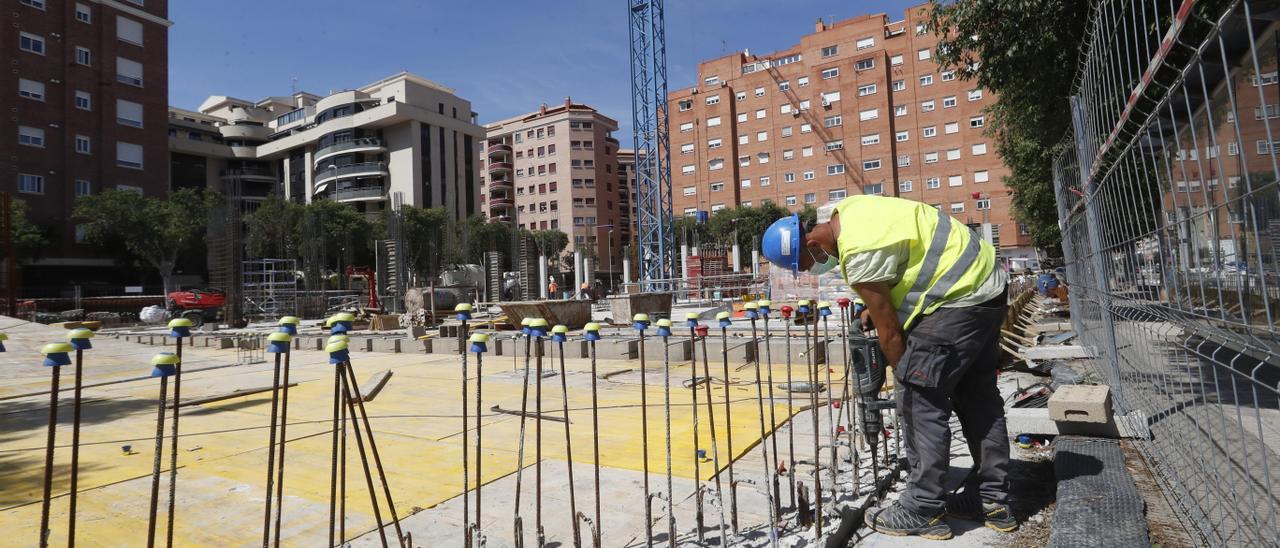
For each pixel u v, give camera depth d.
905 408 2.99
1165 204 3.16
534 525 3.26
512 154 103.69
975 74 11.45
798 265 3.31
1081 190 5.52
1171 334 3.16
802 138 66.88
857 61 63.94
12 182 41.50
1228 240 2.35
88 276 45.34
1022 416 4.36
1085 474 3.39
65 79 44.25
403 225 33.12
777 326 14.85
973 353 2.81
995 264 2.88
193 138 78.00
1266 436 3.00
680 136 73.25
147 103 48.38
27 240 37.34
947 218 2.94
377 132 79.38
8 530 3.52
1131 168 3.53
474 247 61.81
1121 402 4.35
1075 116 5.06
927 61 61.53
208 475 4.45
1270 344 2.00
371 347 14.55
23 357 12.09
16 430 6.32
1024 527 3.03
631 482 3.91
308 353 14.15
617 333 14.62
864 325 3.42
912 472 3.04
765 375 8.31
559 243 82.88
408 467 4.48
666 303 19.02
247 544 3.22
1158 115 2.75
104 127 45.78
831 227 3.12
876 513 3.11
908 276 2.82
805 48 67.25
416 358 12.59
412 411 6.64
